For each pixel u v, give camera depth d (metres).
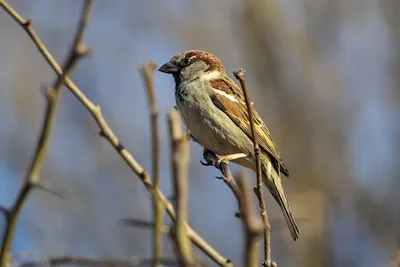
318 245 13.55
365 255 13.59
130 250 11.34
